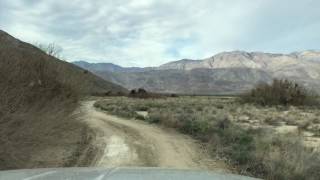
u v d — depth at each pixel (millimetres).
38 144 16672
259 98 62125
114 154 18875
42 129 16766
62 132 20109
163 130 28812
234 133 23516
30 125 15656
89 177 3504
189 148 20859
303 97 60844
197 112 42031
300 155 16297
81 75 25062
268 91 62094
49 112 17984
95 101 70375
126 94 122750
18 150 15117
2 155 14211
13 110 14328
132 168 3990
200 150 20281
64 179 3449
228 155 18703
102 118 36938
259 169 15727
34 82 17578
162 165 16609
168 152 19641
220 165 16797
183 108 49594
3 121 13805
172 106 54344
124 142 22484
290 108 55000
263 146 18766
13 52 16516
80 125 24797
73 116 22344
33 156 16094
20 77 15984
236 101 68875
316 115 43875
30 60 18812
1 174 3725
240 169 16000
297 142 20000
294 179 14125
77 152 18453
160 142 22859
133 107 52875
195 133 26547
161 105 57062
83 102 25438
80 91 23844
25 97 15984
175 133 27234
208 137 23750
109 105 57750
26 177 3557
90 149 19688
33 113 16125
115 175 3562
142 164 16766
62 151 18094
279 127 32688
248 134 24047
